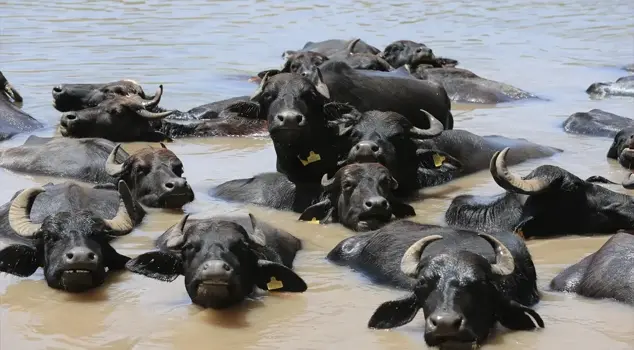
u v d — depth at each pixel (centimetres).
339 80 2731
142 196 2233
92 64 3966
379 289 1716
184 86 3606
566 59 4319
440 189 2416
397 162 2289
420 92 2847
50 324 1572
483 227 2044
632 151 2517
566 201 2008
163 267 1680
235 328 1549
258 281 1670
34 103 3312
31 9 5403
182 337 1516
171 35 4719
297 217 2177
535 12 5750
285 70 3291
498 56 4381
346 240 1891
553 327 1528
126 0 5822
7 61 3991
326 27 5097
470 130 3020
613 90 3569
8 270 1742
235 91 3525
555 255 1894
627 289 1619
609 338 1488
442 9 5828
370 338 1505
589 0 6262
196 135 2986
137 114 2889
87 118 2850
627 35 4953
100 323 1574
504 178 1983
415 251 1530
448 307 1397
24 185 2364
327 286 1733
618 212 2002
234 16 5378
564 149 2773
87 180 2427
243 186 2342
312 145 2306
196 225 1642
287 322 1572
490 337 1488
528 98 3534
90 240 1720
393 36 4872
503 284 1558
